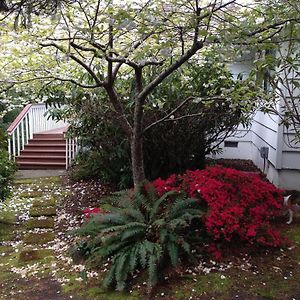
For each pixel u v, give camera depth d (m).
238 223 3.21
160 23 2.64
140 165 3.97
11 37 3.61
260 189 3.54
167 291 2.78
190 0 2.77
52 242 4.04
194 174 3.79
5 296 2.86
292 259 3.19
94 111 5.23
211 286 2.81
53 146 8.67
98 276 3.08
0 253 3.79
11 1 1.96
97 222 3.29
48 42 3.86
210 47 3.94
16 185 6.66
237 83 3.66
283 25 2.73
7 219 4.92
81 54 3.91
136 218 3.28
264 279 2.88
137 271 3.06
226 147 7.66
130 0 3.12
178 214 3.26
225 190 3.48
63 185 6.59
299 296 2.64
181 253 3.13
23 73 4.22
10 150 8.04
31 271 3.28
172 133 5.08
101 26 3.30
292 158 5.10
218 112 5.00
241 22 2.78
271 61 2.79
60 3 2.12
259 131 6.60
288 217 4.22
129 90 4.95
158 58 3.78
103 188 6.11
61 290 2.91
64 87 4.77
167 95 4.79
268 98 3.56
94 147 5.89
